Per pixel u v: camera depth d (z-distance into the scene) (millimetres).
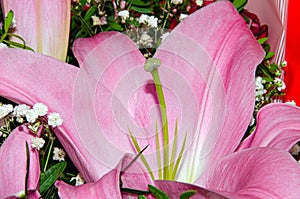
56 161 668
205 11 647
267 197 525
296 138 605
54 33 670
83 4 721
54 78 609
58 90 608
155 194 554
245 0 747
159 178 617
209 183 597
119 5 747
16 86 600
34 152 591
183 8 755
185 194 535
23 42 666
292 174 532
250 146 621
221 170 589
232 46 638
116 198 547
